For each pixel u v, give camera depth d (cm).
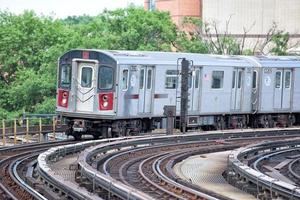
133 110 6862
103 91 6719
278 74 8494
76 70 6869
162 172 4525
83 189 3394
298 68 8719
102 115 6719
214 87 7731
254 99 8262
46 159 4684
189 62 7088
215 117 7900
